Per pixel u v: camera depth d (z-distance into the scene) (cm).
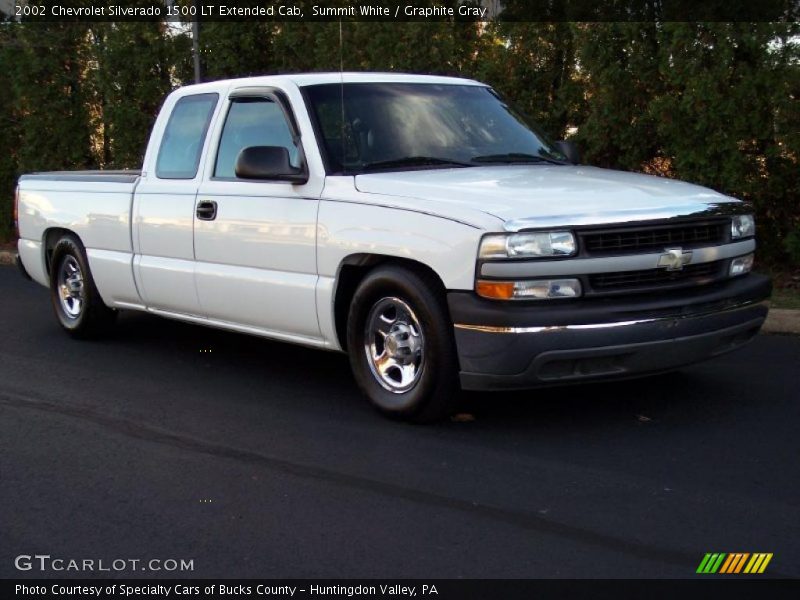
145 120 1427
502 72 1144
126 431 604
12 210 1571
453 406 578
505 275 526
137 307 786
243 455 556
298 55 1284
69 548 444
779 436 557
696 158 995
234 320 692
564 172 628
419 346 576
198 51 1297
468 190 566
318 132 633
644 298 547
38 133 1513
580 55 1044
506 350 527
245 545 441
